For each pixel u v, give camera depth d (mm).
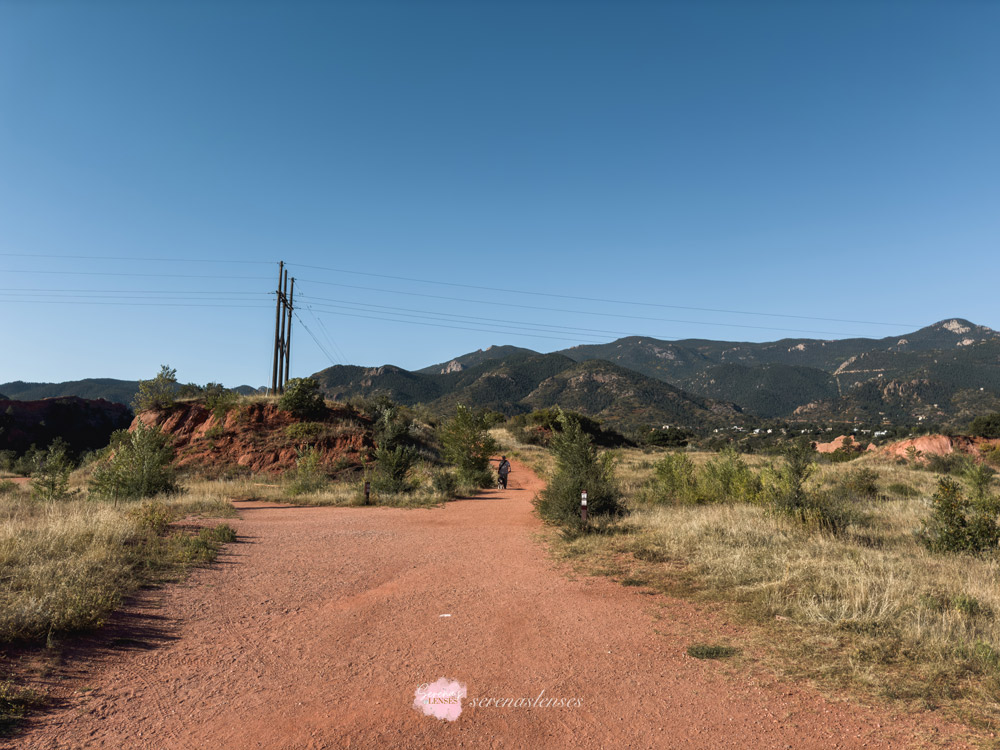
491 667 5629
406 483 23250
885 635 5992
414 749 4062
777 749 4055
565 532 13031
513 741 4188
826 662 5480
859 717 4473
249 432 30031
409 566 10250
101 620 6262
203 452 28672
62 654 5465
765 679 5223
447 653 6016
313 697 4914
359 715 4578
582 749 4082
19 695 4559
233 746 4078
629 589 8531
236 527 13969
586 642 6328
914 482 23938
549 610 7559
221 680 5246
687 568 9484
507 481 29594
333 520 16000
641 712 4652
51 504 14719
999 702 4578
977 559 9484
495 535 13555
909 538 11266
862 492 20172
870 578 7688
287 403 31531
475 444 28312
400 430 31344
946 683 4926
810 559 9023
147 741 4121
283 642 6301
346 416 33438
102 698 4750
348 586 8812
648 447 61156
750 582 8305
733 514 13219
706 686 5129
